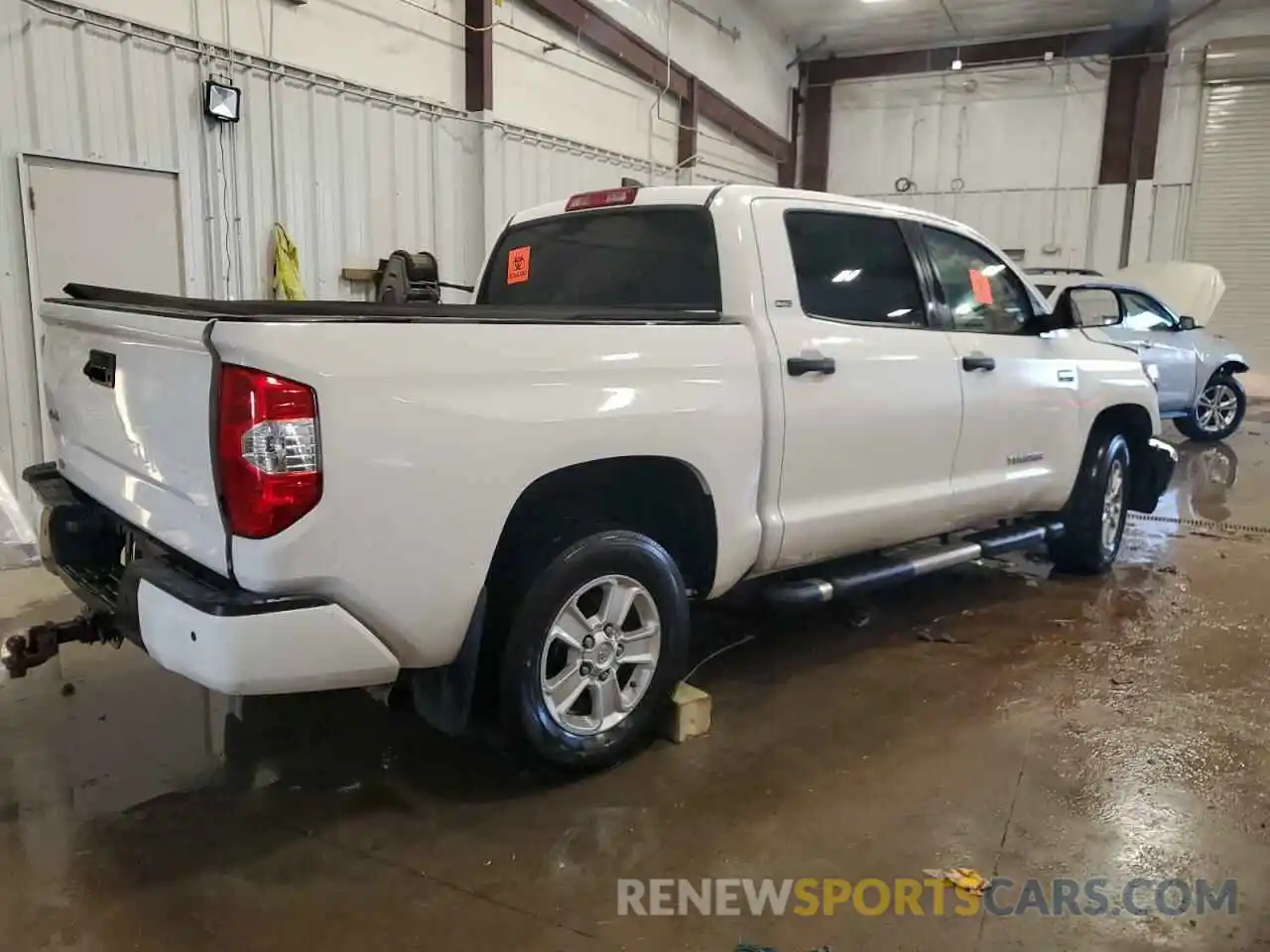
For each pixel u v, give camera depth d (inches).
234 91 244.7
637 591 114.5
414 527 90.6
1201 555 225.3
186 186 241.3
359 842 100.4
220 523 85.7
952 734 127.6
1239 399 419.2
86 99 217.9
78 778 112.5
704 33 495.5
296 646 86.1
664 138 469.1
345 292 290.2
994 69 596.1
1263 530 253.6
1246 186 551.2
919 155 622.8
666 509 123.1
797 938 86.7
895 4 533.6
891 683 144.5
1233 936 88.1
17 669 105.7
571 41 383.6
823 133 643.5
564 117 384.2
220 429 83.4
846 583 140.7
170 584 89.0
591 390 104.0
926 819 106.4
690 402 113.3
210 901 90.0
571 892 92.4
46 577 185.3
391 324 89.1
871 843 101.7
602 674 113.5
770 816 106.5
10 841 99.3
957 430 154.1
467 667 99.2
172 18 234.1
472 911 89.4
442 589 93.8
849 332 136.1
